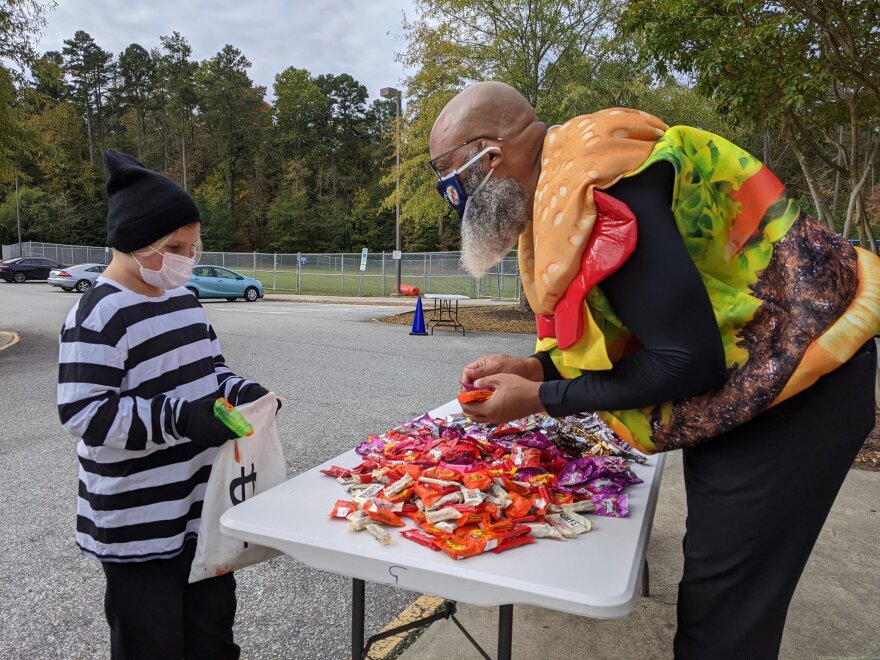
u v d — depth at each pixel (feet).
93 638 7.67
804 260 4.12
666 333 3.86
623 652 7.18
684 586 4.58
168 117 244.83
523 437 6.64
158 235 5.11
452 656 7.13
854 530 10.10
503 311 54.39
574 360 4.37
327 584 9.10
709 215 4.14
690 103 42.73
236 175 231.30
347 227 215.31
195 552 5.38
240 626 7.95
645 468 6.53
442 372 25.59
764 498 4.16
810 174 17.37
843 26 13.93
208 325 6.09
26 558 9.64
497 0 44.27
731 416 4.11
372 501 4.83
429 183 50.24
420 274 86.89
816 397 4.11
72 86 239.09
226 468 5.29
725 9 15.25
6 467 13.74
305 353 30.42
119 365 4.99
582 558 4.23
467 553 4.17
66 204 184.75
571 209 4.05
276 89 253.65
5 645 7.48
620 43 42.22
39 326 41.34
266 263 99.81
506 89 5.18
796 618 7.73
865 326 4.02
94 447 4.95
